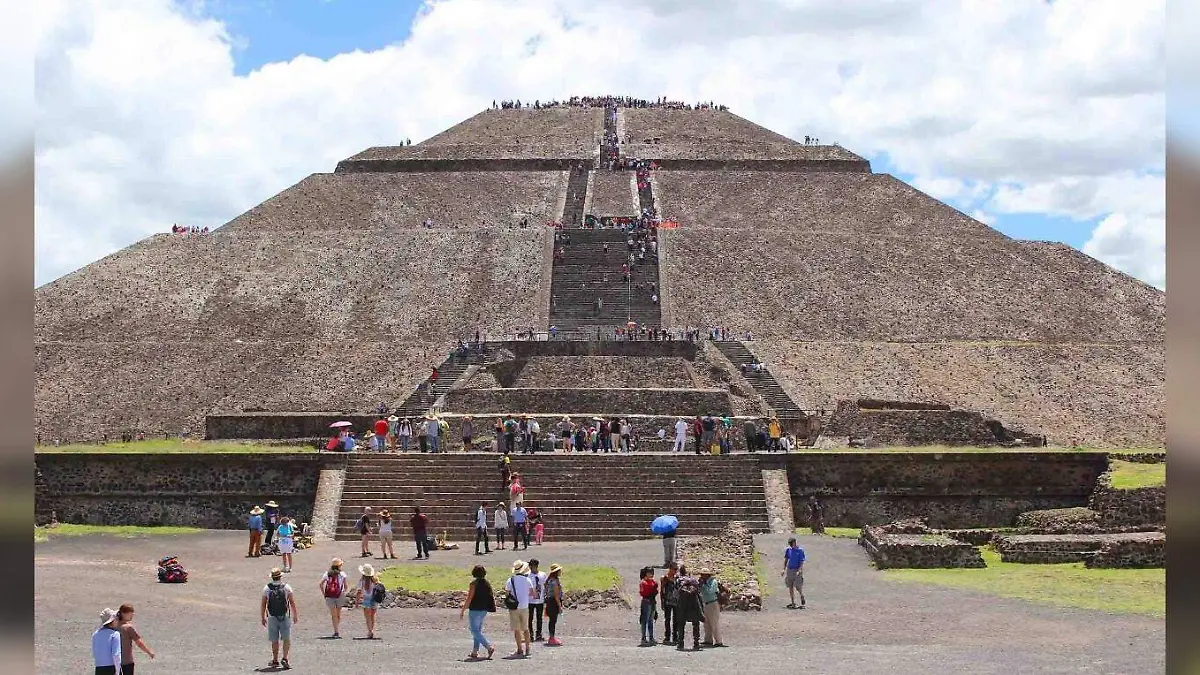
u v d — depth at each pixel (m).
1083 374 87.12
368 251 107.50
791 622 31.25
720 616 32.25
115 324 94.50
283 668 24.41
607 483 51.94
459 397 69.75
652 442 62.56
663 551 44.34
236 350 88.56
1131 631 28.66
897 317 97.62
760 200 133.00
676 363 79.75
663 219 126.06
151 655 21.12
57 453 53.03
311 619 32.53
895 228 121.56
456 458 53.25
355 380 82.94
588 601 34.50
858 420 65.81
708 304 98.56
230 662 25.30
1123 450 54.69
